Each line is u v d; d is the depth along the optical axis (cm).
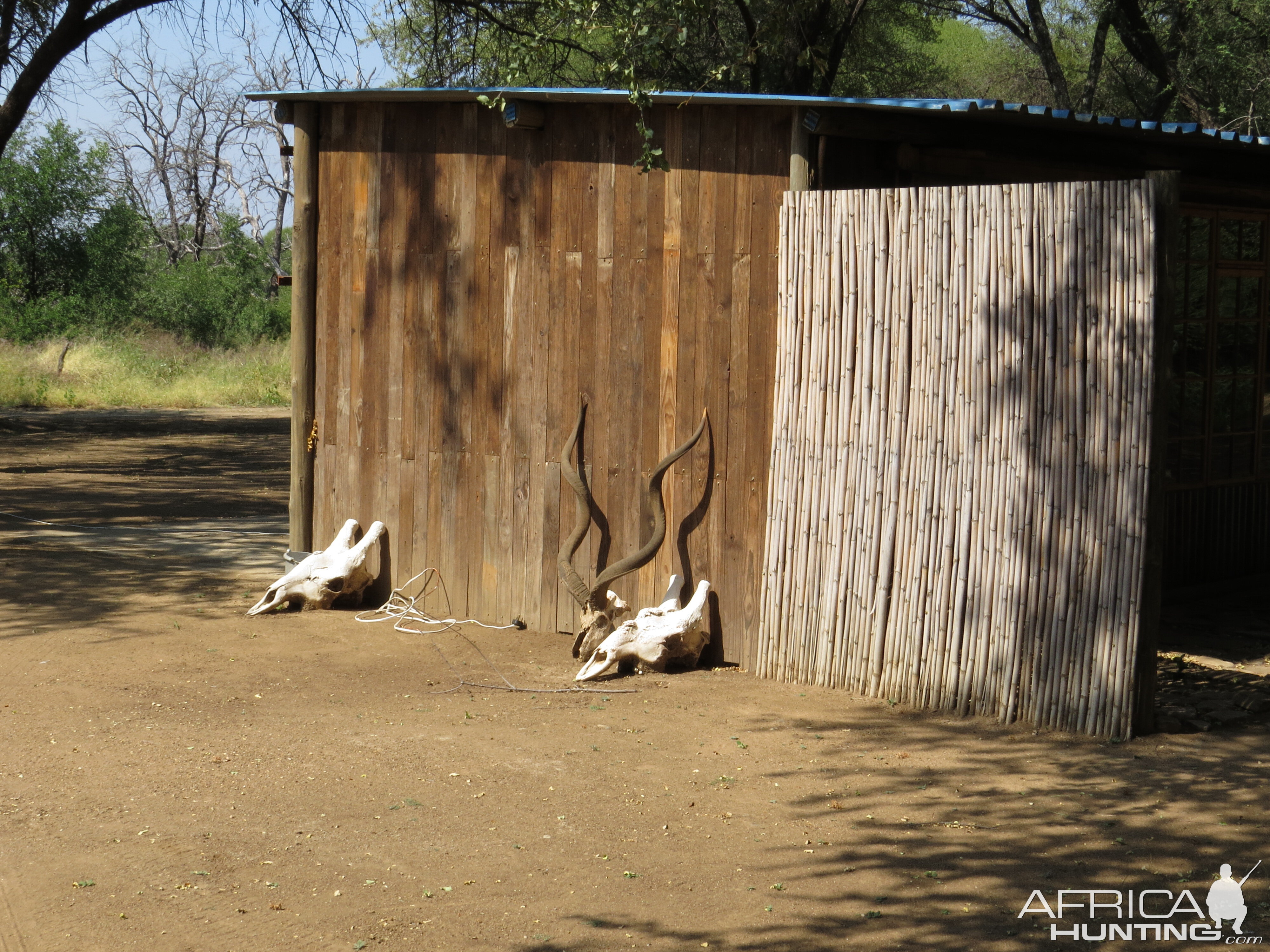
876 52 2406
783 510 687
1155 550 568
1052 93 2725
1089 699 581
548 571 805
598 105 770
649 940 377
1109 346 571
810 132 694
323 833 461
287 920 387
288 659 728
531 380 807
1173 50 2241
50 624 787
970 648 617
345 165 880
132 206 5375
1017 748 566
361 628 812
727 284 729
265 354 3838
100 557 1030
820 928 386
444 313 841
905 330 638
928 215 629
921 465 632
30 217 4012
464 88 789
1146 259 560
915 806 495
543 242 796
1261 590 965
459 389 838
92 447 2078
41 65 1800
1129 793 505
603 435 778
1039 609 594
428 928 383
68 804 485
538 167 795
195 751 555
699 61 1964
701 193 736
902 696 642
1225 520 963
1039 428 592
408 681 689
